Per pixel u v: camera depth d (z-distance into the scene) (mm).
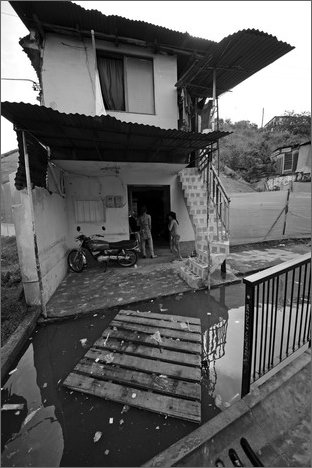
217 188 5582
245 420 1744
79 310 3928
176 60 6094
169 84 6086
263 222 8953
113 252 6258
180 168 6297
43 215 4320
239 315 3941
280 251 7863
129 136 4090
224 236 5312
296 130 19438
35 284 3787
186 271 5344
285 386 2012
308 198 9375
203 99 7703
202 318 3836
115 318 3736
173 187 7285
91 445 1890
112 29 5086
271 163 16922
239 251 7957
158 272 5910
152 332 3338
